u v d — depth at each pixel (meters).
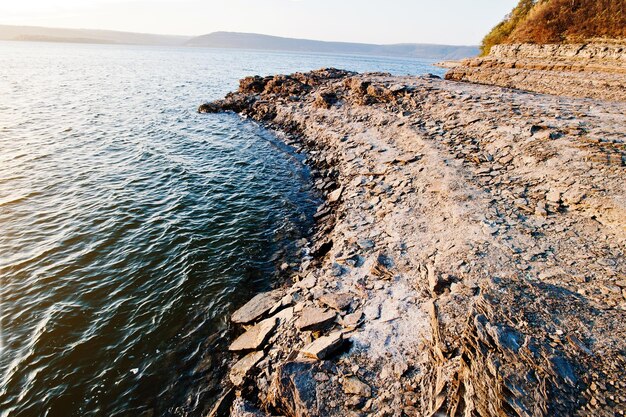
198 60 161.75
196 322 10.53
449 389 6.02
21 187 18.47
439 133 20.59
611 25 27.84
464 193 13.73
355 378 7.18
